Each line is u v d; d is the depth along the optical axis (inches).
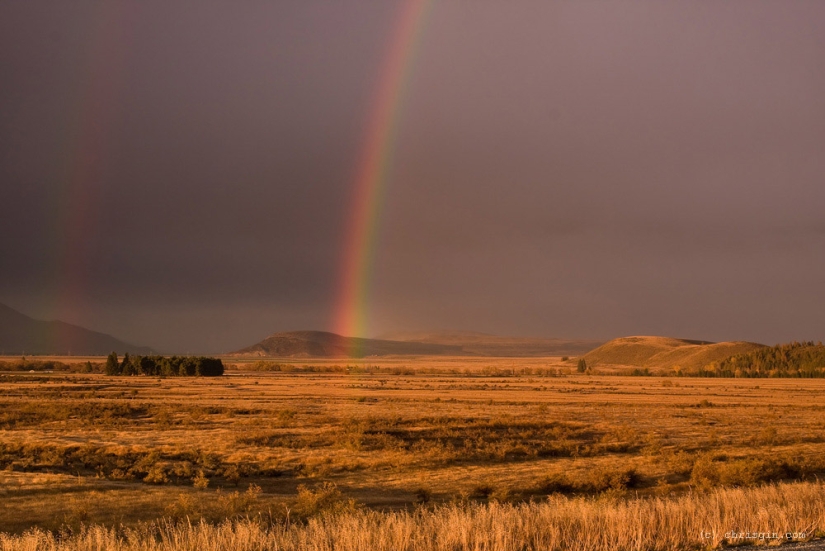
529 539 587.5
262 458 1647.4
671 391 4987.7
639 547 540.1
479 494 1222.3
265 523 803.4
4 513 951.6
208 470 1454.2
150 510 990.4
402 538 575.5
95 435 2101.4
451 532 581.0
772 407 3472.0
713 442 2025.1
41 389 4581.7
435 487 1295.5
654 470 1492.4
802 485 852.0
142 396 4008.4
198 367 7150.6
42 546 646.5
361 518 676.7
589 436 2253.9
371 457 1674.5
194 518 883.4
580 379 7514.8
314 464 1549.0
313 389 4884.4
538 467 1558.8
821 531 582.9
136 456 1668.3
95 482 1227.9
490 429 2444.6
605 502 743.7
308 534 625.3
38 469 1416.1
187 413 2965.1
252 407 3248.0
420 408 3329.2
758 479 1254.3
